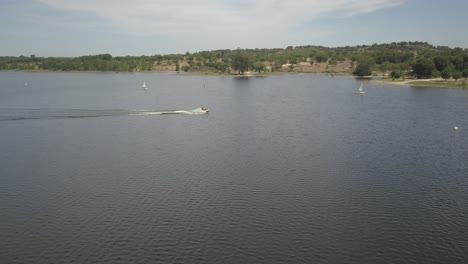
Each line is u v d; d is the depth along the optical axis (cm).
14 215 7069
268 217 6994
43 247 6150
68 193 7950
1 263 5766
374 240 6338
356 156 10294
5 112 16550
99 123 14488
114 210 7256
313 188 8194
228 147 11169
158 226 6719
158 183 8456
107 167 9431
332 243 6247
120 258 5891
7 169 9281
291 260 5850
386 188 8206
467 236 6456
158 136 12456
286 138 12194
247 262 5800
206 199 7681
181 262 5800
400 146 11262
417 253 6028
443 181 8588
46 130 13225
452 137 12319
